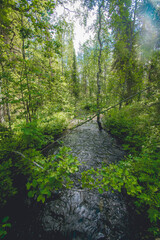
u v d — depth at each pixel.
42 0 2.83
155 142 2.81
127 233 2.04
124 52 7.13
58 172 1.17
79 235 2.09
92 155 4.62
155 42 5.82
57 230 2.17
